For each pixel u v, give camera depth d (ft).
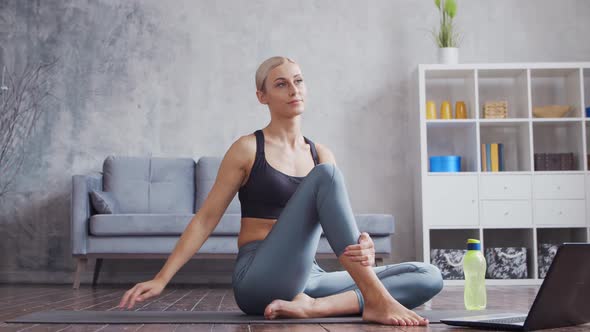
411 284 6.57
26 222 17.11
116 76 17.46
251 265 6.18
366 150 17.49
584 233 16.17
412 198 17.37
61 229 17.11
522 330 5.17
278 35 17.69
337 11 17.76
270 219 6.39
